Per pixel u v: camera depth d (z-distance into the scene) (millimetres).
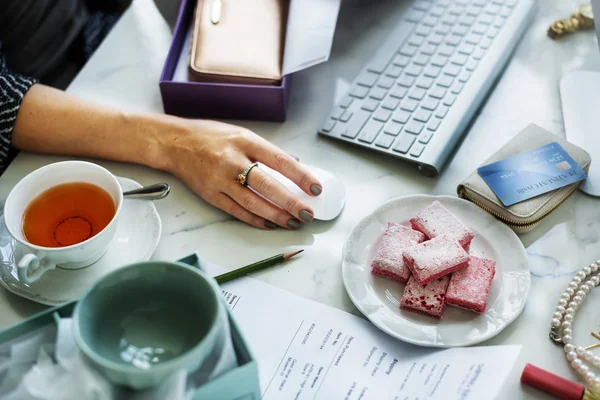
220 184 766
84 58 1302
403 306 654
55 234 692
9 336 563
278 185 744
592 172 773
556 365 620
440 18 958
